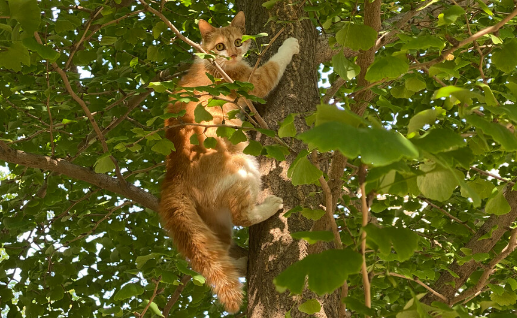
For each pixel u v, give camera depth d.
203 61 4.61
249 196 3.69
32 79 4.26
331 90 3.90
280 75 3.96
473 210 4.70
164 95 5.32
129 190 4.12
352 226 3.82
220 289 3.48
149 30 5.12
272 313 3.05
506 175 5.20
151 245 5.25
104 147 3.38
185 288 5.23
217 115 4.08
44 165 3.75
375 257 2.42
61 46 4.08
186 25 4.82
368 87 2.24
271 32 4.21
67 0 3.40
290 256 3.19
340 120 1.25
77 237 4.50
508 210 2.13
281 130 2.26
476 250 3.98
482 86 1.77
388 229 1.33
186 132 4.06
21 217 4.56
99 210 4.92
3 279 4.66
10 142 3.70
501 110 1.56
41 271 4.60
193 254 3.61
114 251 5.05
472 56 3.66
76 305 4.83
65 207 5.06
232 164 3.84
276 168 3.60
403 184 1.61
